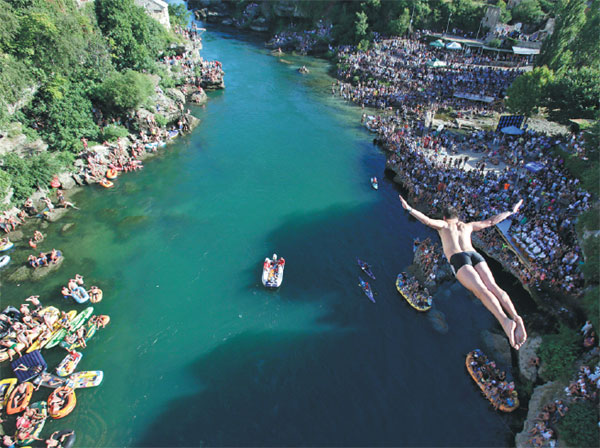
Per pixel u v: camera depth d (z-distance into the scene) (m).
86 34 57.75
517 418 28.80
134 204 49.34
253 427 27.42
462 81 81.56
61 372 30.17
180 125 67.06
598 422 24.45
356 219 48.44
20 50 47.25
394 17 109.75
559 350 29.70
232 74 99.00
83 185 52.19
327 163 60.97
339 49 114.69
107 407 28.42
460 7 104.19
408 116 74.88
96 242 43.16
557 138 55.69
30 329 32.72
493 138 62.12
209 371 30.84
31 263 39.53
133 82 58.59
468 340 34.38
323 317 35.53
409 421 28.25
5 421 27.58
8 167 45.91
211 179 55.19
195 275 39.41
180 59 86.75
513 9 99.81
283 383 30.19
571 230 37.41
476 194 46.00
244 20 152.75
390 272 40.59
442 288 39.28
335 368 31.39
